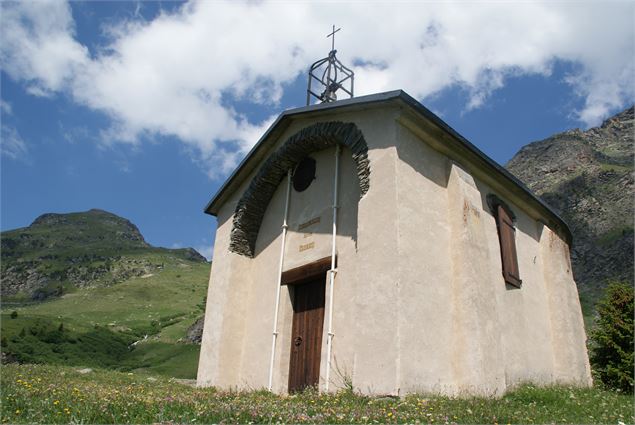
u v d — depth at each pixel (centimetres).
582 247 6253
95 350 4341
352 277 1062
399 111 1016
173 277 11475
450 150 1114
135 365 3828
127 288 9919
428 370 905
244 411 607
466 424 638
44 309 8356
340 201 1168
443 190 1088
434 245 1010
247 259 1398
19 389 735
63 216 18838
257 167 1407
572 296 1445
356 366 901
